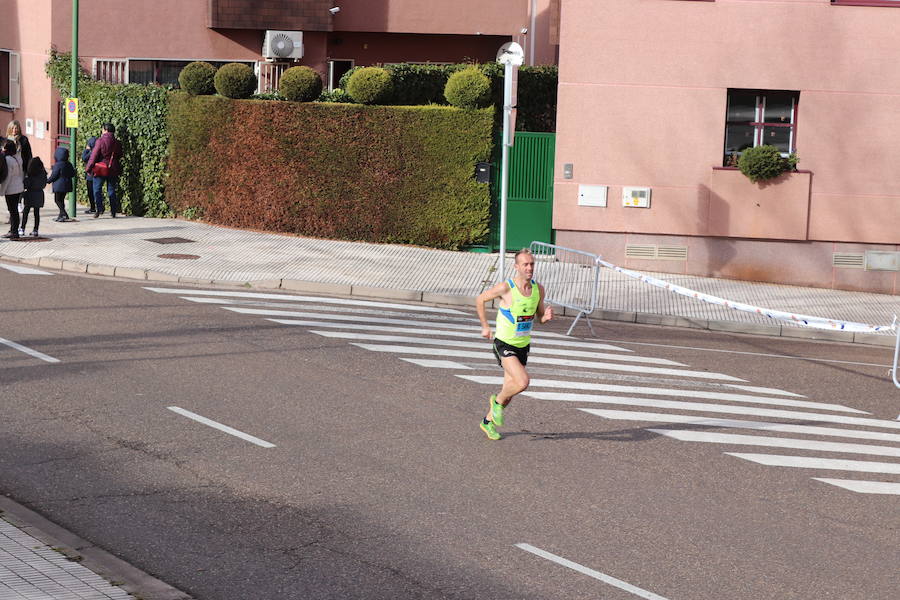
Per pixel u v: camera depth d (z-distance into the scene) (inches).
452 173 929.5
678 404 530.0
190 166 999.0
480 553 332.2
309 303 722.8
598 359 621.9
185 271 786.8
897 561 343.6
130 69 1210.0
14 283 719.7
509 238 940.6
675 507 383.2
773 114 922.7
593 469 420.5
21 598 274.5
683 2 900.0
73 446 413.7
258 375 528.4
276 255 863.7
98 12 1183.6
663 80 908.0
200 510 357.4
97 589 283.4
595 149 917.8
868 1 895.7
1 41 1314.0
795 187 908.6
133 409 462.9
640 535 354.3
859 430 503.8
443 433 455.5
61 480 378.6
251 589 300.7
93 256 816.9
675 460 438.9
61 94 1154.0
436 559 326.0
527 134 930.1
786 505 392.8
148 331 606.2
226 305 693.9
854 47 899.4
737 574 326.3
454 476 402.6
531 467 418.3
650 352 653.3
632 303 792.3
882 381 619.8
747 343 712.4
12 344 558.3
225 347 579.8
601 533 354.0
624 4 902.4
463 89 919.0
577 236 933.2
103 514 350.6
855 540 361.1
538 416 491.8
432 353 598.9
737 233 916.0
